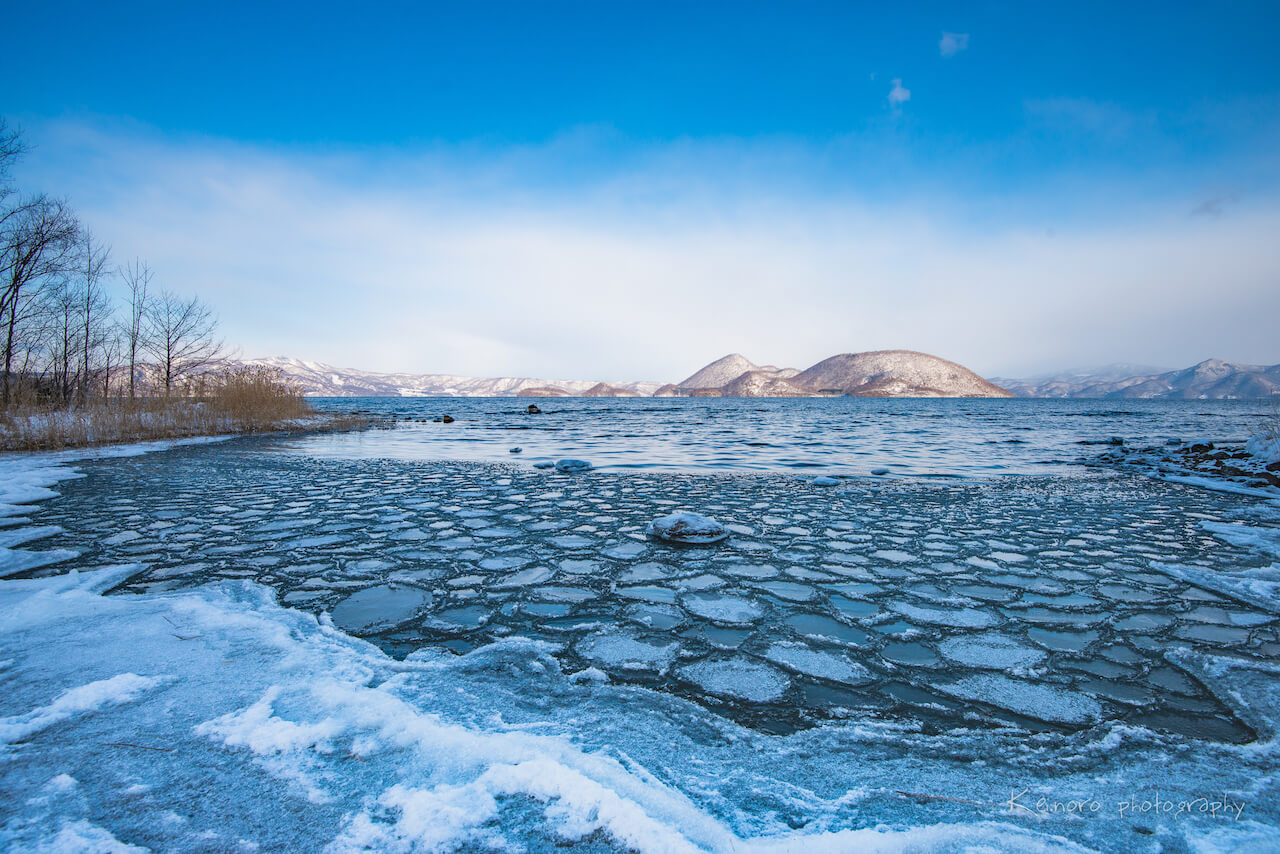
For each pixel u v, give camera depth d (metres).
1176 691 2.46
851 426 26.41
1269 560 4.46
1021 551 4.69
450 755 1.81
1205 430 24.33
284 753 1.80
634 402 99.50
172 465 9.49
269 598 3.40
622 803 1.57
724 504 6.61
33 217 15.55
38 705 2.03
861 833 1.53
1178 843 1.52
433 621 3.16
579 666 2.65
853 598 3.59
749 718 2.23
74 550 4.40
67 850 1.35
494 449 13.66
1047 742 2.07
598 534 5.12
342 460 10.70
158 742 1.83
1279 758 1.97
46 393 16.95
